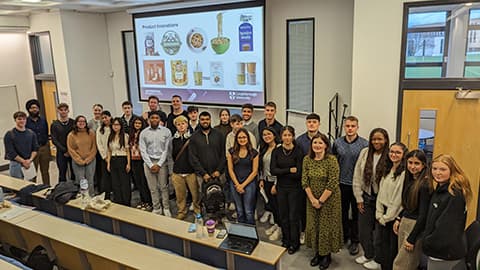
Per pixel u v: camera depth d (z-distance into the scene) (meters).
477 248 2.85
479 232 2.95
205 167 4.71
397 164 3.38
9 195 4.77
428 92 4.25
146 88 7.57
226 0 6.06
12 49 7.91
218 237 3.31
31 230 3.63
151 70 7.39
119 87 8.32
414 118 4.35
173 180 4.95
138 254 3.19
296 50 5.82
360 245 4.21
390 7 4.25
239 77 6.24
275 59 6.04
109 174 5.44
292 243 4.18
